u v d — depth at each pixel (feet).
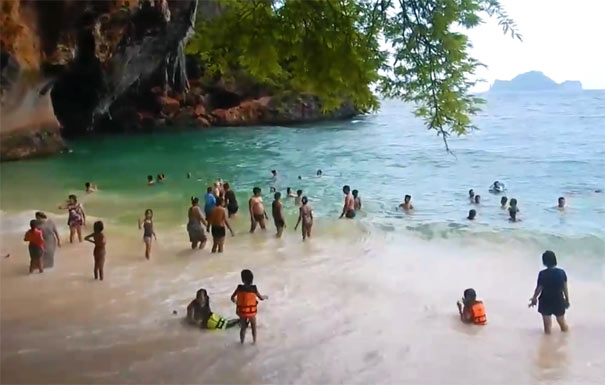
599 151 118.42
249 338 28.86
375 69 19.15
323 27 18.83
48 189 73.46
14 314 31.53
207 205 55.42
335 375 25.14
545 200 68.18
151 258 43.21
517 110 301.22
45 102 102.42
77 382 23.90
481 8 18.15
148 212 43.62
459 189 76.02
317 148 123.24
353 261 43.11
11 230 50.88
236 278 38.65
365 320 31.53
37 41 93.30
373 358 26.84
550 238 49.47
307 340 28.78
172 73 155.43
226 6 21.18
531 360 26.81
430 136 149.38
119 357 26.43
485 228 53.52
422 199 69.00
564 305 29.60
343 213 58.13
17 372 24.63
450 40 18.58
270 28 19.03
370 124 187.21
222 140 136.46
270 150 119.55
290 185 78.84
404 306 33.81
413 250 46.37
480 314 31.09
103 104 129.08
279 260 43.24
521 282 38.65
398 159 106.83
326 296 35.35
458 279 39.19
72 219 47.11
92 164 97.40
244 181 81.76
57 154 106.01
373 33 19.08
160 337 28.78
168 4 114.21
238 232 52.19
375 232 52.08
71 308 32.58
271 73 20.77
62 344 27.68
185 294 35.27
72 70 110.63
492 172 91.15
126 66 119.65
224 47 20.01
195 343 28.17
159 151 116.67
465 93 19.47
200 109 164.04
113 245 46.50
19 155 98.22
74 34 98.78
